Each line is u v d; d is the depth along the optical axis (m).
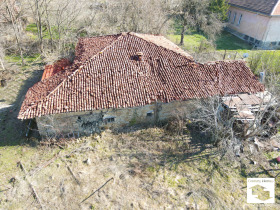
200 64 18.23
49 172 13.71
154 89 16.34
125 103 15.38
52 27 35.41
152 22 30.62
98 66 17.00
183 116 17.64
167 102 15.82
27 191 12.66
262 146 15.74
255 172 14.22
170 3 35.72
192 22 31.75
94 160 14.56
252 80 17.92
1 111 18.95
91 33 32.09
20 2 30.80
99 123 16.23
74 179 13.35
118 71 16.84
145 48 18.86
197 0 31.69
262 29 32.12
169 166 14.38
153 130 16.80
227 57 28.27
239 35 37.78
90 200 12.31
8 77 24.00
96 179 13.39
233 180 13.73
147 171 13.96
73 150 15.12
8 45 29.81
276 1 30.64
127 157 14.83
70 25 32.75
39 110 14.54
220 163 14.69
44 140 15.67
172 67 17.75
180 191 12.98
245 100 16.41
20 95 21.47
